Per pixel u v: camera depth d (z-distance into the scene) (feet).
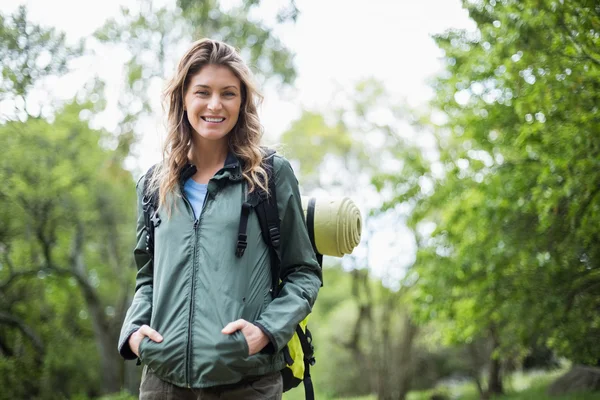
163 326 7.65
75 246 61.05
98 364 67.05
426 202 37.47
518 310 30.07
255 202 8.00
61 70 34.24
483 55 28.86
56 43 33.42
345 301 95.14
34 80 33.68
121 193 63.82
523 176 27.91
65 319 65.98
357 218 10.11
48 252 54.90
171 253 7.85
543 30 20.02
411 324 63.31
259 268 7.90
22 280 54.39
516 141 24.48
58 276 59.16
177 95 8.50
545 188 24.16
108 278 73.26
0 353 48.80
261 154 8.34
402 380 64.03
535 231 28.94
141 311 8.14
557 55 20.24
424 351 73.20
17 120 36.27
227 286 7.61
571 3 18.11
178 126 8.48
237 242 7.79
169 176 8.21
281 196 8.29
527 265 29.68
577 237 25.98
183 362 7.45
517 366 59.67
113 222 64.28
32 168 48.60
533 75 22.67
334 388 81.15
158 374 7.68
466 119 32.94
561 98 21.35
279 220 8.14
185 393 7.84
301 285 8.21
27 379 46.96
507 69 22.79
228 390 7.65
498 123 31.04
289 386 8.59
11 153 44.88
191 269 7.72
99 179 59.16
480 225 32.19
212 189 8.00
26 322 54.03
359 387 80.38
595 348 28.73
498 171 30.27
